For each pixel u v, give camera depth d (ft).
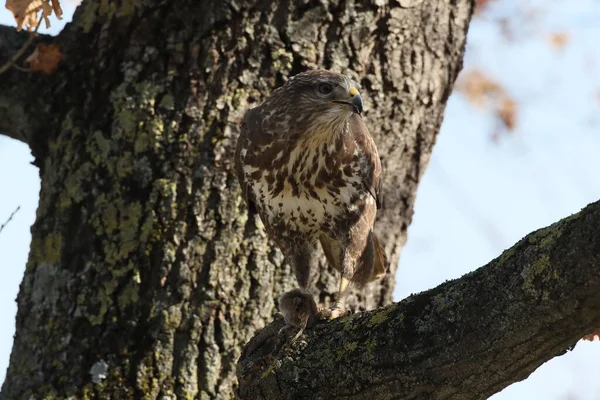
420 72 37.70
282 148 34.63
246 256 34.88
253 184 35.09
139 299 33.91
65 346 33.91
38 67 36.40
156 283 33.96
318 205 35.70
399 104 37.45
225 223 34.71
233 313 34.22
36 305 34.81
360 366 25.85
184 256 34.19
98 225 34.71
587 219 21.48
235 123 35.19
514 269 22.66
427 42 37.88
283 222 35.47
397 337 25.08
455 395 24.75
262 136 34.73
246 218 35.09
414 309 24.98
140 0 35.91
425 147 38.63
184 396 33.24
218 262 34.40
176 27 35.68
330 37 36.35
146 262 34.17
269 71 35.70
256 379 28.25
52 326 34.27
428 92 38.06
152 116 35.14
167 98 35.22
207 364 33.60
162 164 34.78
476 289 23.44
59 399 33.42
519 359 23.25
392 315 25.58
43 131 36.70
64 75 36.45
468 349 23.66
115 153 35.12
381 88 37.04
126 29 35.99
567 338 22.48
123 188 34.78
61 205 35.35
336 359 26.45
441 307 24.22
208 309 33.96
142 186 34.71
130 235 34.37
